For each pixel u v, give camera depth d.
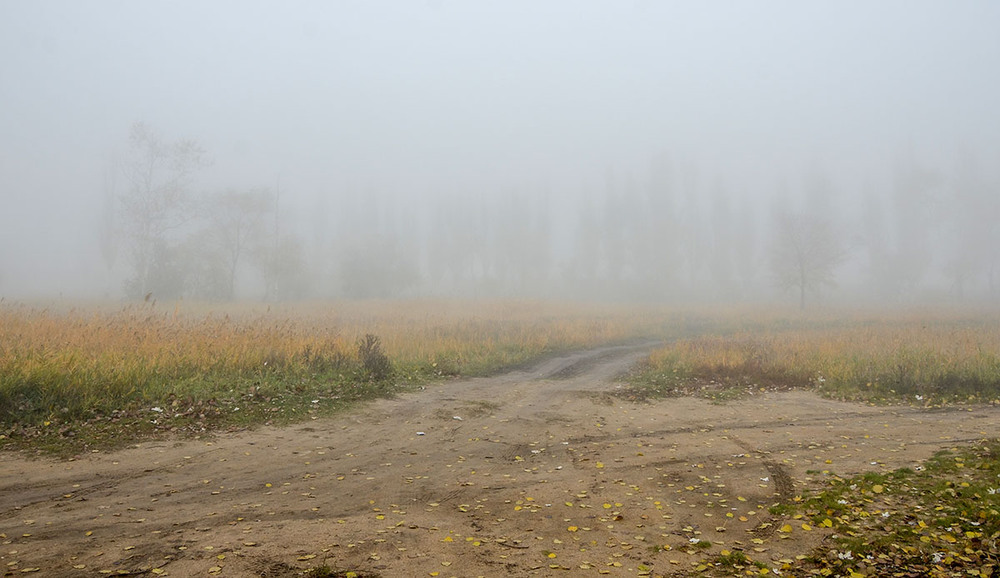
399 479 6.91
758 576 4.33
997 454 7.27
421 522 5.48
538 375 15.62
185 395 10.08
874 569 4.37
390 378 13.31
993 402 11.58
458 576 4.31
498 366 16.69
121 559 4.53
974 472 6.56
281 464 7.38
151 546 4.80
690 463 7.62
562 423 10.09
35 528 5.16
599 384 14.30
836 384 13.66
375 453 8.02
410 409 10.88
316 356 13.52
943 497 5.74
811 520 5.43
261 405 10.19
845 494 6.07
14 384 8.90
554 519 5.60
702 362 16.23
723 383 14.21
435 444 8.58
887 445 8.33
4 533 5.02
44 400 8.89
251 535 5.08
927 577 4.21
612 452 8.21
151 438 8.25
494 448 8.42
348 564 4.50
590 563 4.59
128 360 10.95
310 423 9.59
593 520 5.58
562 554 4.76
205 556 4.61
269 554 4.67
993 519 5.05
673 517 5.66
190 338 13.16
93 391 9.40
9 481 6.40
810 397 12.65
